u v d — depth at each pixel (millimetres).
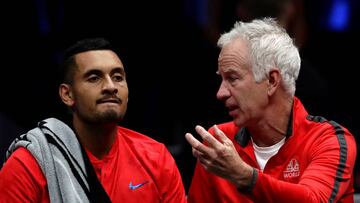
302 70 11812
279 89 9352
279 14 12312
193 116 13414
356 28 16938
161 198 9211
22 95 13914
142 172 9156
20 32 14258
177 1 14625
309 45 16359
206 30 14188
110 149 9188
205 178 9898
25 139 8914
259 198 8328
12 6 14273
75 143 8984
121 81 8984
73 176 8844
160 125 14312
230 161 8219
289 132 9477
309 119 9625
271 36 9297
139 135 9570
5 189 8734
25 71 14055
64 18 14344
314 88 11859
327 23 16812
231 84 9297
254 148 9734
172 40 14094
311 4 16656
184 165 13492
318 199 8484
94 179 8914
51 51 14289
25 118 13891
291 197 8297
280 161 9484
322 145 9250
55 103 13984
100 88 8828
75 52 9016
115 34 14336
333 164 8992
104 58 8914
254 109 9273
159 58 14055
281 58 9258
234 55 9242
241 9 12430
